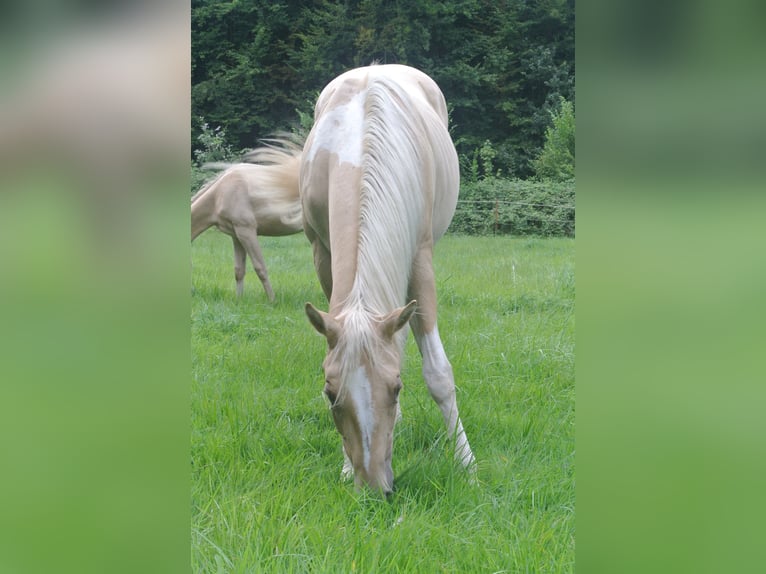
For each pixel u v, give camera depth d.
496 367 4.42
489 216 15.73
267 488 2.80
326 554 2.22
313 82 19.28
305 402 3.92
